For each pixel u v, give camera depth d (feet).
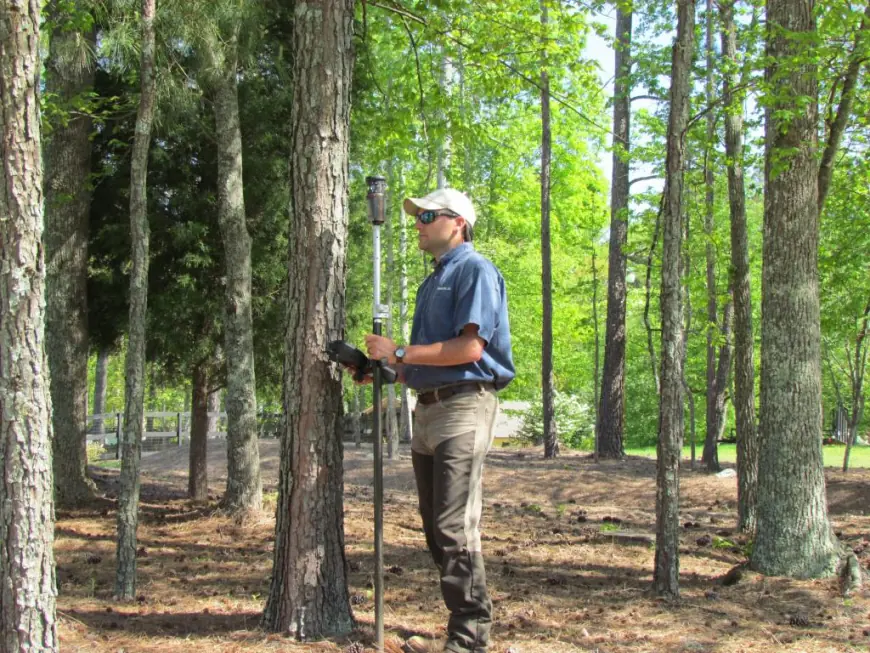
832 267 39.47
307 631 14.43
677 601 19.47
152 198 33.96
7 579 10.80
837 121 24.73
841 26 24.66
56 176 32.99
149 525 29.91
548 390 57.41
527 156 78.38
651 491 43.09
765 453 22.99
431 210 13.66
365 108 30.50
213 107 31.17
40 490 10.98
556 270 85.30
